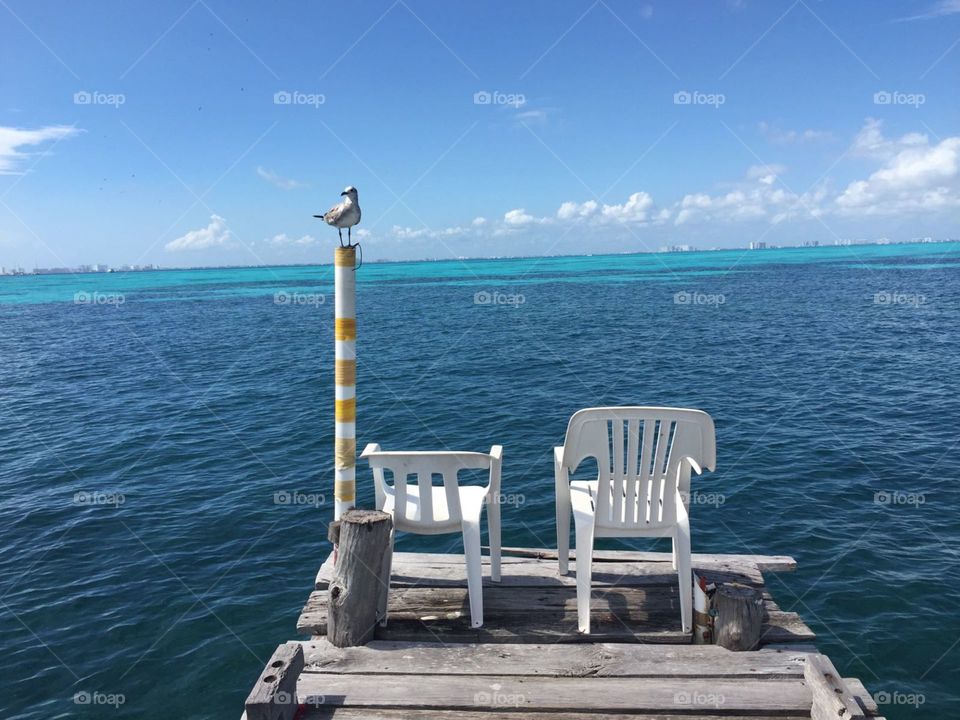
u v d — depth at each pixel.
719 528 7.31
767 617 3.88
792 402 13.41
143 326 35.53
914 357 18.41
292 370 19.09
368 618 3.67
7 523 8.05
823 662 3.08
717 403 13.53
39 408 14.86
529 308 39.78
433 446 10.84
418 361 19.89
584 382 16.05
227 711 4.58
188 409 14.32
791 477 8.89
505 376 17.06
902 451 9.89
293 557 6.95
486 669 3.38
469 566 3.84
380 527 3.64
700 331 26.19
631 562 4.69
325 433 11.87
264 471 9.86
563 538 4.40
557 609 4.05
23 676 5.00
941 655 4.95
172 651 5.29
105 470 10.13
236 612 5.86
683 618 3.73
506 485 8.84
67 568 6.78
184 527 7.80
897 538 6.95
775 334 24.62
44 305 58.88
